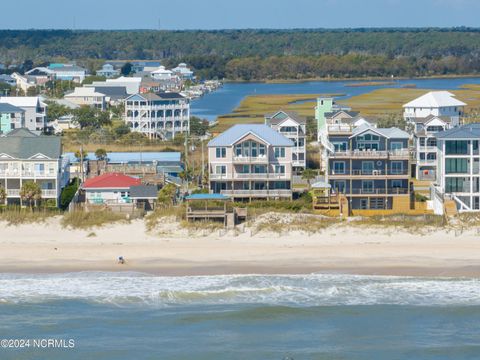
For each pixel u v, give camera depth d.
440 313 147.50
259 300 152.38
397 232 185.00
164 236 185.25
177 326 142.75
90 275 163.50
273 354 133.12
